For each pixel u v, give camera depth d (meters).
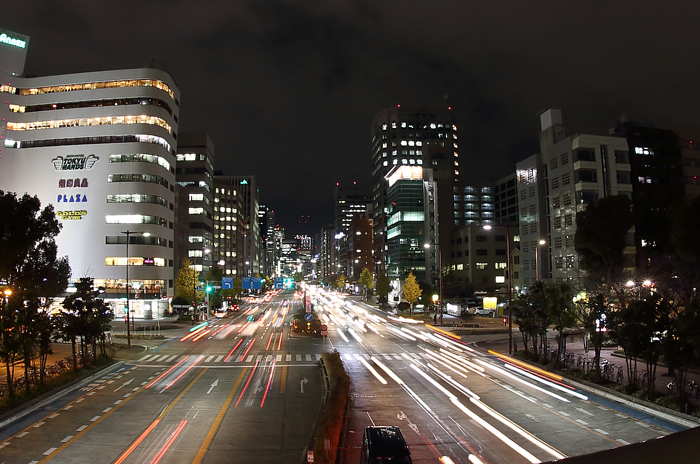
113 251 82.88
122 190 83.81
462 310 73.38
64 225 83.25
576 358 35.19
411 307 79.31
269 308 101.56
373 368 32.97
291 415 21.23
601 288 35.47
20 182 84.06
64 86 86.56
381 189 148.88
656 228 34.62
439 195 138.38
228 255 163.38
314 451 15.28
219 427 19.50
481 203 141.00
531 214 85.69
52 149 84.81
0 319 23.39
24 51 87.56
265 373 31.23
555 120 83.50
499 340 48.97
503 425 19.50
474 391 25.77
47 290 28.31
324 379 28.98
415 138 148.25
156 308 82.88
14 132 85.00
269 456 16.25
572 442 17.36
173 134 94.44
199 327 63.25
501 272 113.62
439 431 18.72
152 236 84.38
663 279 33.53
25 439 18.02
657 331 22.69
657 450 2.90
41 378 25.92
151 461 15.84
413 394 25.03
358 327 62.56
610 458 2.92
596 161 74.56
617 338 24.11
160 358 37.81
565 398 24.14
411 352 40.94
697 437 2.99
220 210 164.00
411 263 114.69
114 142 84.75
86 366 31.58
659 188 82.12
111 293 81.88
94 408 22.45
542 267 82.00
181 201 107.38
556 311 32.16
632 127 84.56
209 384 27.80
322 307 105.06
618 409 21.95
